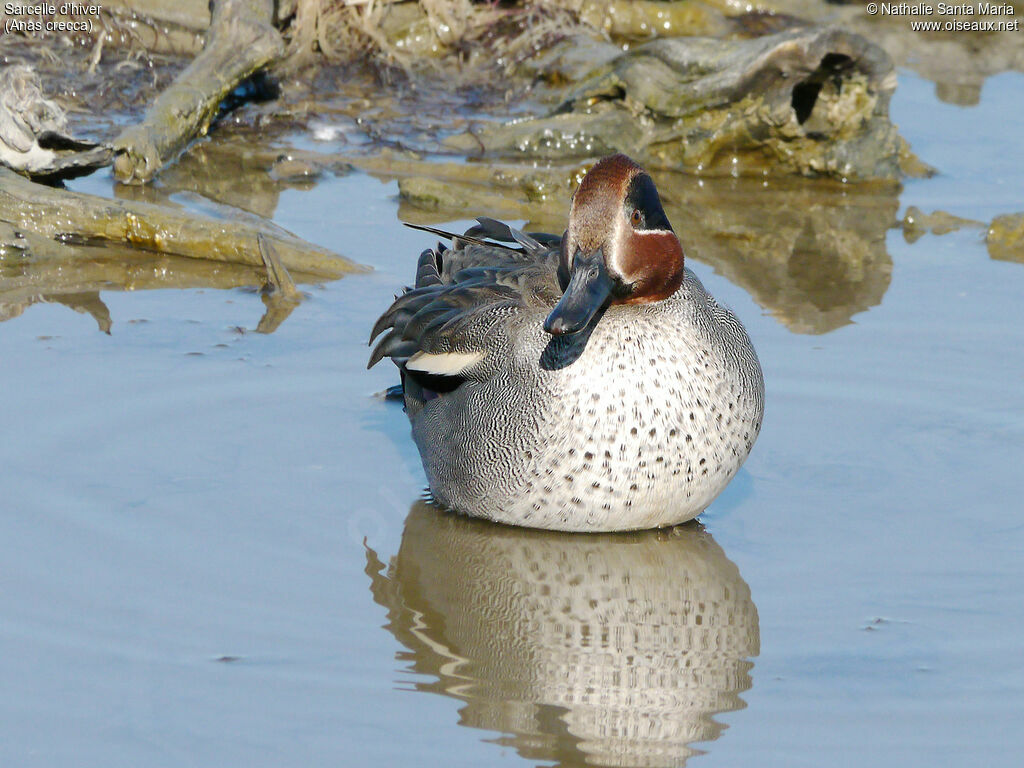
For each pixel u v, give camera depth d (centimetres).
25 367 1165
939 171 1800
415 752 696
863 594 866
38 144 1570
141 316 1293
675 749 702
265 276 1415
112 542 904
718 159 1820
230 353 1212
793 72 1725
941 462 1041
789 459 1052
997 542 930
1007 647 800
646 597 872
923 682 762
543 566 914
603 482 907
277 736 705
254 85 1908
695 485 919
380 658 786
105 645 785
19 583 848
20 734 702
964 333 1276
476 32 2092
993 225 1547
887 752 697
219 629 808
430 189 1619
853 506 984
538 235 1111
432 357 989
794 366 1202
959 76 2169
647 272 894
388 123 1869
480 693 754
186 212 1494
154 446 1040
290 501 979
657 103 1816
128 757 685
